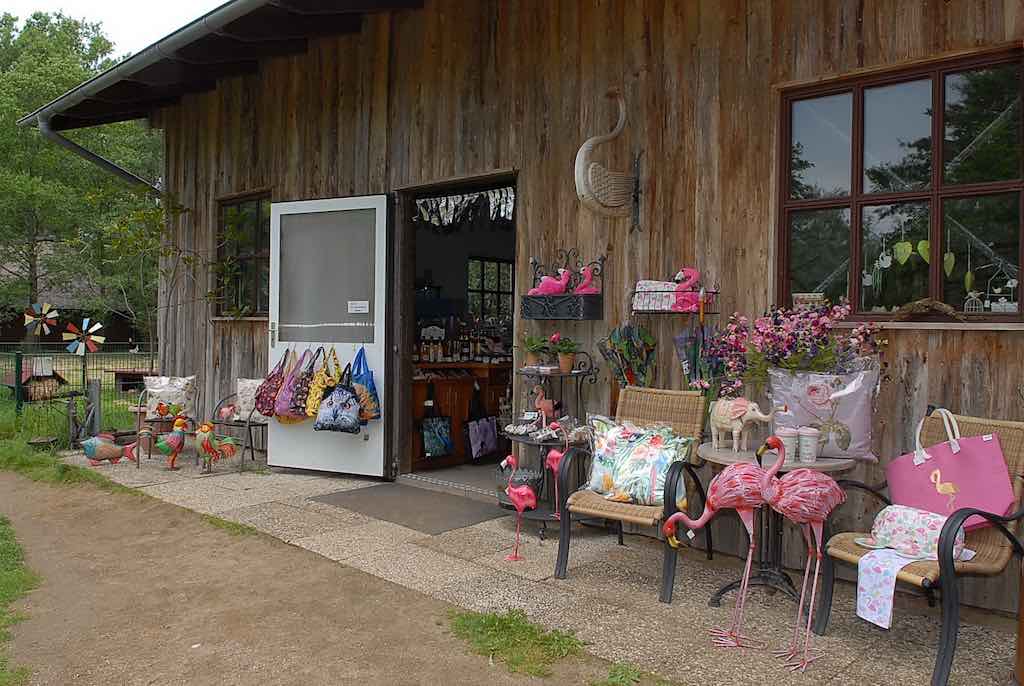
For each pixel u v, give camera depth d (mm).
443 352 6676
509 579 3703
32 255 18844
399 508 5031
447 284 8016
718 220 4172
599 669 2768
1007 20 3305
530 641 2975
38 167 18656
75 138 18781
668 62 4379
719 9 4176
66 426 7445
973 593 3363
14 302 19125
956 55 3439
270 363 6328
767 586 3527
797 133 3975
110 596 3545
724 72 4156
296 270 6262
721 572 3832
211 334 7441
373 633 3090
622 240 4582
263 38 5609
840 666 2805
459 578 3715
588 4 4750
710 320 4180
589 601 3420
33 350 11992
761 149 4023
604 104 4664
